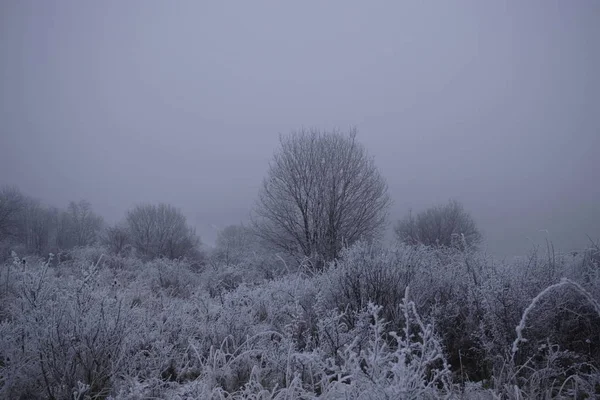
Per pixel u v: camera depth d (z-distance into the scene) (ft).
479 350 9.61
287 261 39.93
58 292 10.07
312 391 7.99
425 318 10.52
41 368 8.23
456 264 14.96
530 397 6.91
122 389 7.98
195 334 12.02
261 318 14.76
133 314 11.91
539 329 9.36
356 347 9.11
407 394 5.41
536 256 12.35
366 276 12.69
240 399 7.93
